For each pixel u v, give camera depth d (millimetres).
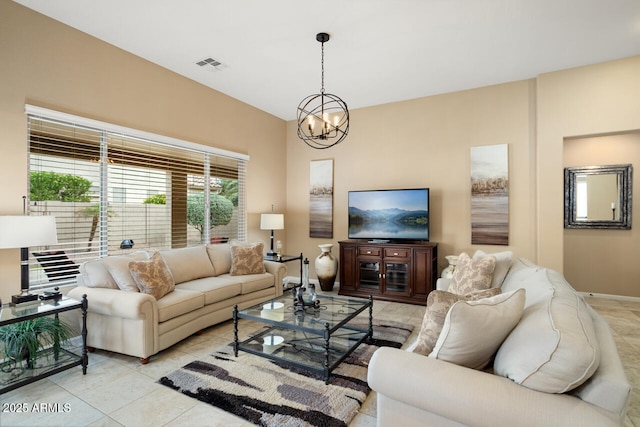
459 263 3287
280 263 4402
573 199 4809
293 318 2688
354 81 4371
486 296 1726
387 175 5199
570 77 3996
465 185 4672
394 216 4887
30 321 2434
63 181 3096
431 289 4379
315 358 2607
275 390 2227
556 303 1479
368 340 3109
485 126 4555
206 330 3447
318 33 3203
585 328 1261
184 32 3195
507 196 4406
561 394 1165
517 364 1254
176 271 3562
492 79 4320
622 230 4562
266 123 5637
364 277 4875
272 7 2803
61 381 2371
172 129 4043
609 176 4625
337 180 5605
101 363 2666
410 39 3316
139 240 3748
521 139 4355
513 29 3139
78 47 3150
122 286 2932
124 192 3600
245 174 5211
